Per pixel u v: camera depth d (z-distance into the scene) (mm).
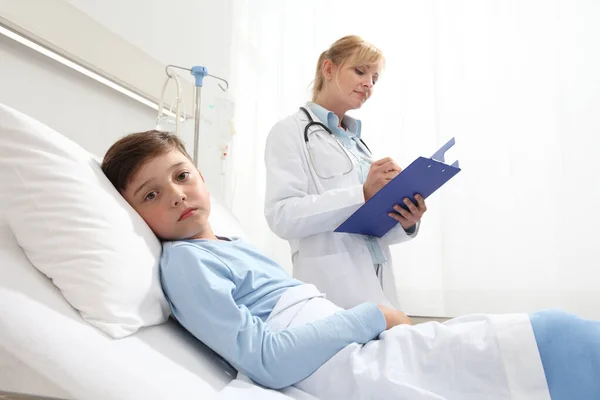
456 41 2195
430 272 2102
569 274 1903
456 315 2021
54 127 1555
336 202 1341
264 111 2533
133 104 1917
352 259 1435
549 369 682
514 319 737
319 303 949
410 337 790
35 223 771
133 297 789
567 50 2020
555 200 1959
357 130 1735
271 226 1465
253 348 788
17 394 605
